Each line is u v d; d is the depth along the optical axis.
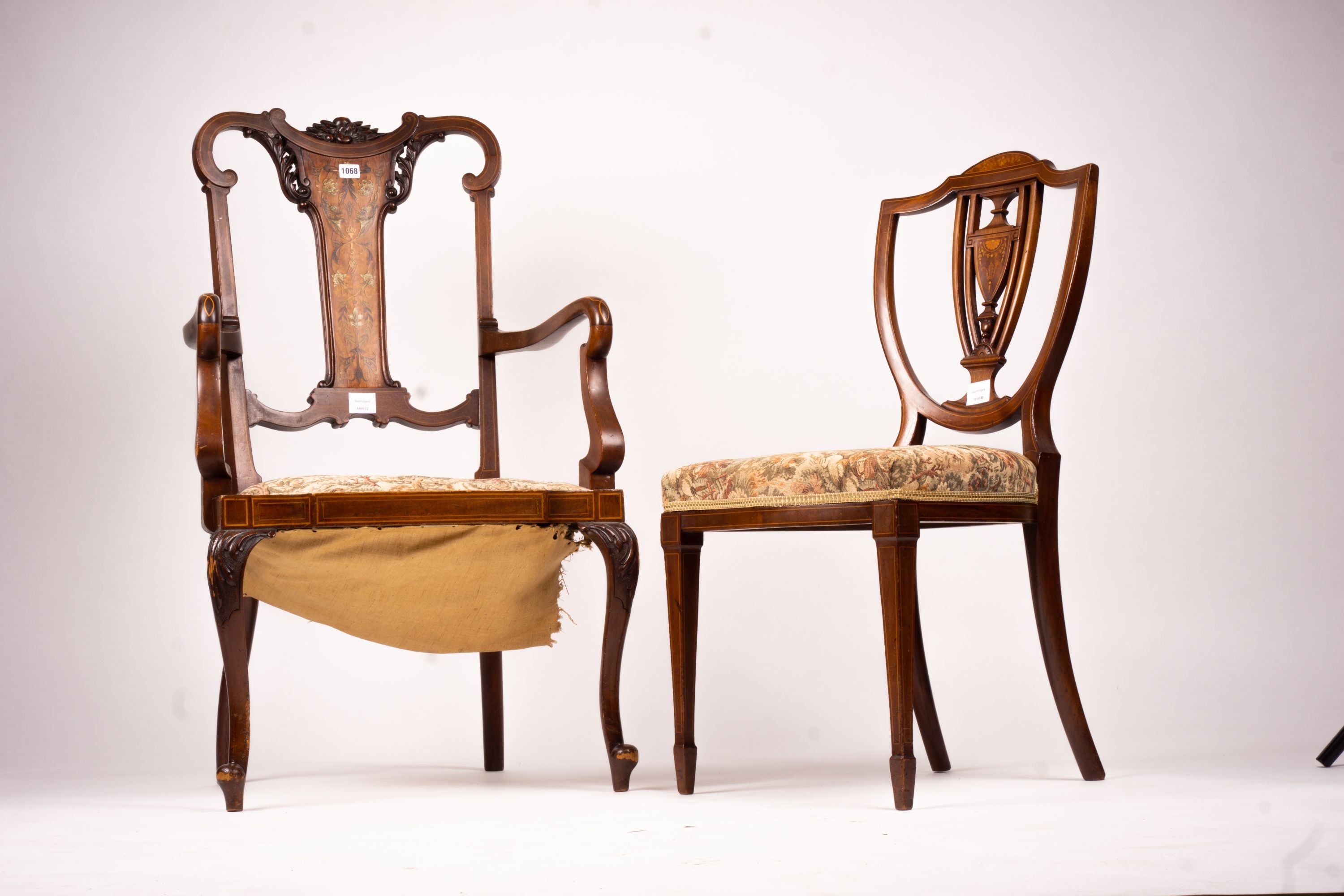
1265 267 3.32
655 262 3.26
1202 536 3.29
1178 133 3.32
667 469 3.23
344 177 2.38
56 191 3.04
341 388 2.31
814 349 3.27
